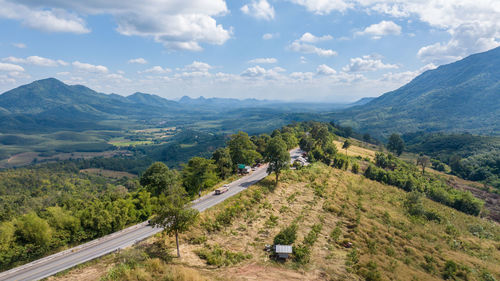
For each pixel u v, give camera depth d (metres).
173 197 39.47
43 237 39.41
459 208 95.62
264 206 59.62
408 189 102.75
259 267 36.94
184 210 36.81
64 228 43.44
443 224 69.81
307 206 63.22
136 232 47.69
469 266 45.16
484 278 41.91
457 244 55.47
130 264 33.84
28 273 34.03
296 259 39.91
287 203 64.19
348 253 43.59
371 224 57.94
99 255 38.34
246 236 46.38
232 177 85.81
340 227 54.78
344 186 86.44
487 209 108.62
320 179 88.56
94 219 46.22
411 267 42.44
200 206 57.38
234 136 103.94
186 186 74.50
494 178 159.00
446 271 41.97
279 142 77.25
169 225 37.81
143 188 68.56
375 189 92.50
